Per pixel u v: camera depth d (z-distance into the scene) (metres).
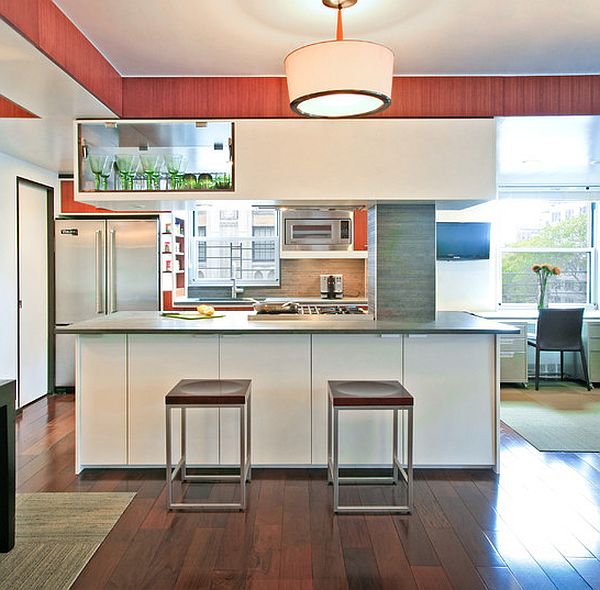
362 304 6.21
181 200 3.75
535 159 5.27
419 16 2.83
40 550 2.52
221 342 3.54
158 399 3.54
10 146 4.49
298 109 2.65
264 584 2.23
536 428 4.54
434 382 3.56
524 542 2.59
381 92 2.47
